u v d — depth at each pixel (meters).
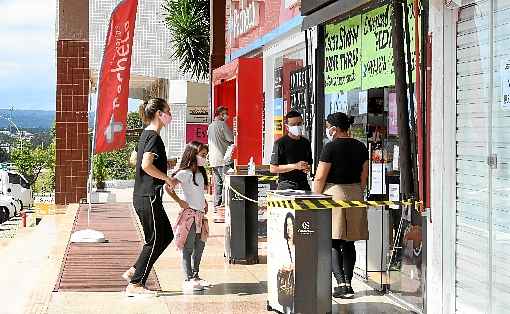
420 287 8.93
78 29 23.08
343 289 9.73
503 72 7.21
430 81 8.28
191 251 10.36
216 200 18.91
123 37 14.67
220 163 18.95
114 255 13.30
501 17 7.25
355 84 11.19
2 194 31.83
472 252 7.80
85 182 23.27
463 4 7.85
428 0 8.36
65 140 23.17
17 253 13.57
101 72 14.74
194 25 33.12
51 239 15.35
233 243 12.28
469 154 7.85
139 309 9.30
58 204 23.17
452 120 8.12
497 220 7.34
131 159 10.28
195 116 33.91
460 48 7.99
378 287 10.09
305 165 10.78
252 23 18.34
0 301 9.73
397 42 8.57
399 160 8.89
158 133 9.77
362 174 9.66
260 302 9.62
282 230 8.60
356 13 10.80
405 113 8.57
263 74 17.27
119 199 24.95
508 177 7.16
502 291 7.26
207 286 10.50
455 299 8.16
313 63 12.79
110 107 14.93
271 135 16.83
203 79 34.00
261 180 12.53
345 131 9.72
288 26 14.62
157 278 11.24
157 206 9.83
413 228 9.18
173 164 18.39
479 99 7.66
